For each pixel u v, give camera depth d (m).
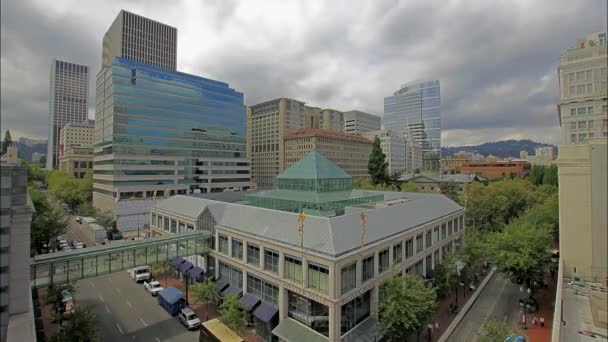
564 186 34.53
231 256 41.12
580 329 24.75
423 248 44.75
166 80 109.31
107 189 98.88
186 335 33.88
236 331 33.19
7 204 20.53
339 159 178.38
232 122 132.12
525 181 107.62
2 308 20.28
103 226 80.25
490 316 39.69
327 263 28.81
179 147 112.50
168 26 164.62
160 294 40.97
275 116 188.25
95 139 113.50
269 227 37.16
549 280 51.34
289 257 33.28
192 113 117.31
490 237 49.53
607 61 62.53
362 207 42.97
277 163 187.38
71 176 148.38
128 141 98.19
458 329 36.34
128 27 149.62
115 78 96.19
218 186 126.38
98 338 31.84
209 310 39.50
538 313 40.28
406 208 45.16
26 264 23.80
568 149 34.44
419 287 31.81
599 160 32.62
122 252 36.25
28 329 21.27
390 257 36.44
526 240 41.72
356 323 31.72
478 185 96.62
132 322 36.69
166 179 108.25
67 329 28.64
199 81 120.44
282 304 32.94
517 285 50.59
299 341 28.98
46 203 64.94
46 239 58.12
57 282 31.83
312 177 45.16
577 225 33.56
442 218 50.69
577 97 64.81
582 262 33.03
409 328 29.97
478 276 54.09
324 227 32.06
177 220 55.56
